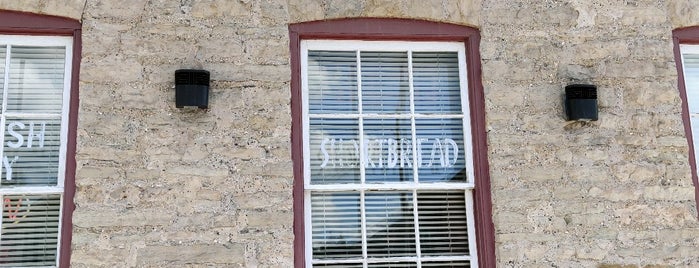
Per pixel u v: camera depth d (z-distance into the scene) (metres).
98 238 4.05
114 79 4.27
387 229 4.45
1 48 4.39
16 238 4.16
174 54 4.37
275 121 4.34
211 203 4.18
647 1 4.83
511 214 4.34
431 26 4.66
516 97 4.54
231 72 4.38
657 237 4.43
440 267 4.42
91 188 4.10
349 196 4.47
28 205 4.21
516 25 4.67
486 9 4.67
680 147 4.59
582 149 4.50
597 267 4.34
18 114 4.30
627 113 4.61
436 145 4.61
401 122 4.63
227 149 4.27
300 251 4.23
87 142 4.15
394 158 4.57
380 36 4.62
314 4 4.55
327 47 4.62
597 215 4.41
